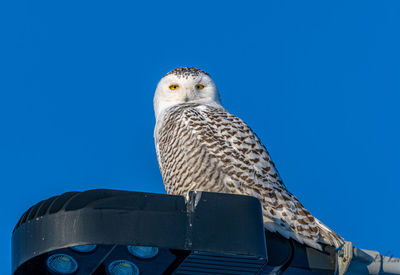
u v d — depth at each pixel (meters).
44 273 5.94
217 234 5.71
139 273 6.01
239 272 6.11
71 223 5.53
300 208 9.66
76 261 5.81
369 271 7.20
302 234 9.02
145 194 5.73
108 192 5.70
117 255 5.80
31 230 5.70
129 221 5.56
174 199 5.77
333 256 7.54
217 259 5.82
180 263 5.89
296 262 7.42
